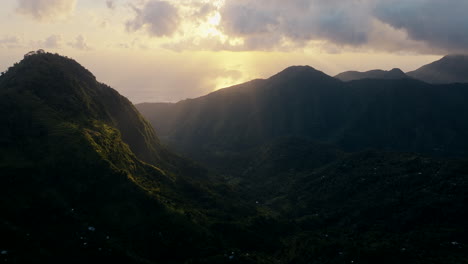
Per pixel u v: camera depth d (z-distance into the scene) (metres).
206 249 183.62
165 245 180.00
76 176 198.12
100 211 187.88
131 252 170.00
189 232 190.12
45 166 197.00
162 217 192.88
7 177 183.50
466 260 184.25
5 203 172.38
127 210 190.38
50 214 176.25
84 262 159.75
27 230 164.88
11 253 150.12
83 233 172.25
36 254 154.62
